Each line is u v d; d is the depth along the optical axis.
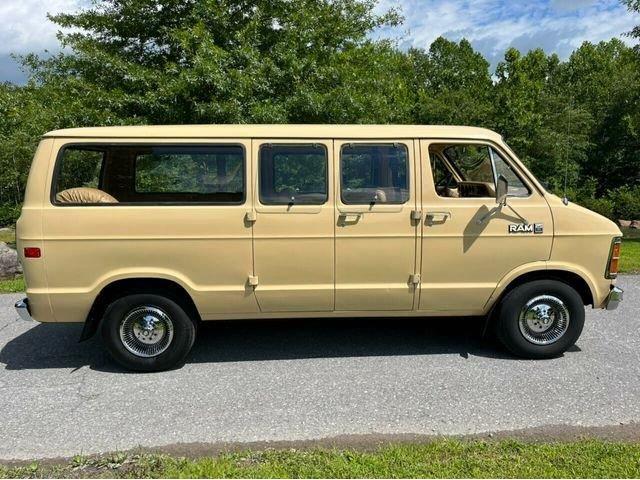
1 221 19.80
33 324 5.87
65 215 4.16
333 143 4.32
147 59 10.73
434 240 4.41
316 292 4.41
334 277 4.41
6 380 4.37
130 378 4.39
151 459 3.14
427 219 4.38
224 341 5.23
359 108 9.72
